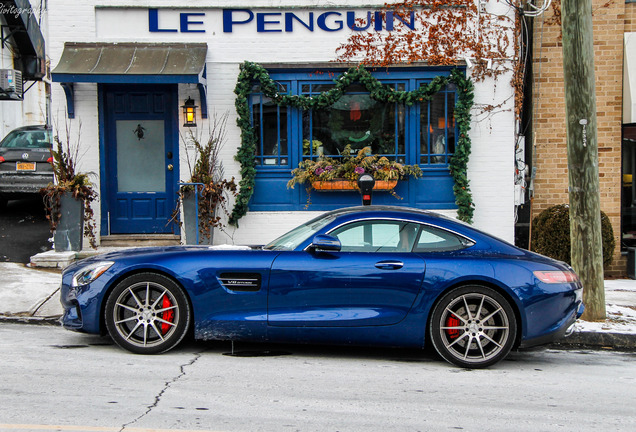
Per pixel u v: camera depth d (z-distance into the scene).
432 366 5.96
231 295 5.83
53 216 9.84
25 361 5.63
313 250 5.94
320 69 10.63
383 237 6.04
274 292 5.82
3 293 8.09
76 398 4.66
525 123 11.03
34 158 12.71
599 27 10.71
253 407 4.59
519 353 6.70
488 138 10.65
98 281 5.89
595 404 4.94
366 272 5.80
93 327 5.91
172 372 5.41
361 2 10.54
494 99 10.62
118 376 5.24
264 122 10.73
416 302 5.79
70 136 10.56
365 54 10.59
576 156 7.49
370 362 6.04
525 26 10.70
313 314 5.81
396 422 4.37
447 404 4.81
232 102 10.62
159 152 10.88
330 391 5.05
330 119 10.77
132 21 10.55
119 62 10.17
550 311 5.82
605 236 10.23
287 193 10.77
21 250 10.62
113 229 10.88
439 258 5.87
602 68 10.75
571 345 7.02
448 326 5.86
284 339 5.88
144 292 6.00
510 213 10.70
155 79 9.77
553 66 10.80
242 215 10.56
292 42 10.59
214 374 5.41
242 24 10.58
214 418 4.33
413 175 10.68
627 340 7.03
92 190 10.18
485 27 10.53
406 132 10.73
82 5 10.48
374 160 10.52
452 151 10.77
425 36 10.59
